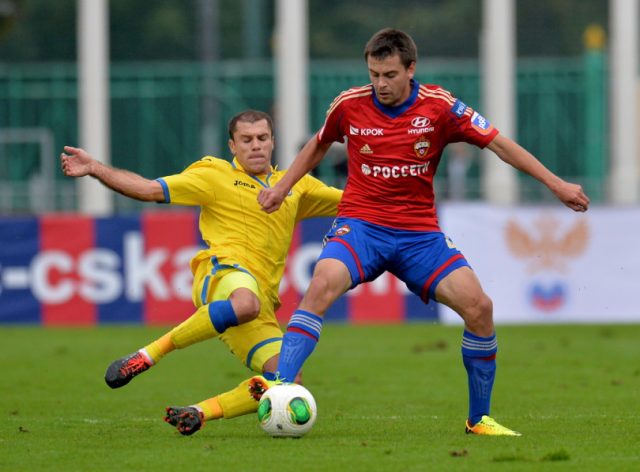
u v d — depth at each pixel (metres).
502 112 75.00
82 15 74.88
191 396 37.06
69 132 101.38
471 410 26.73
